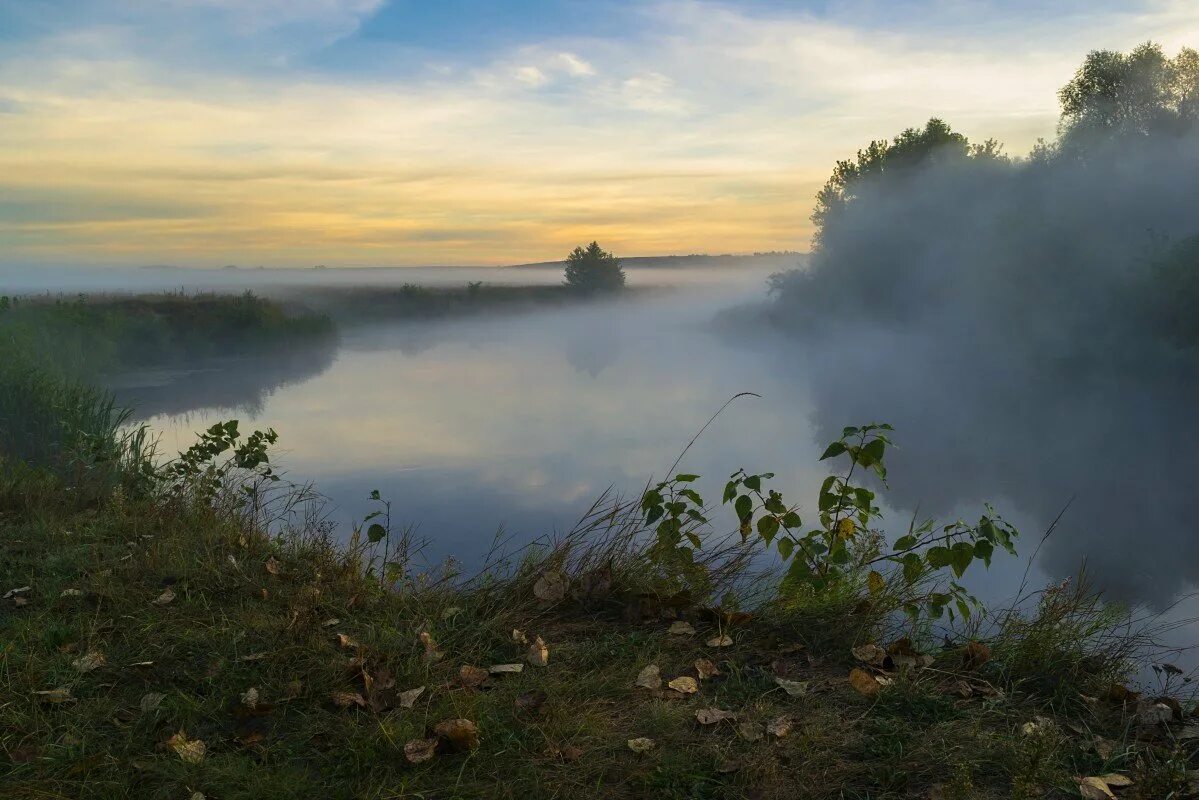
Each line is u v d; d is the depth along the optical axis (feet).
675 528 14.58
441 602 13.78
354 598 13.80
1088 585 14.14
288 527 19.81
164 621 12.76
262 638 12.17
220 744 9.43
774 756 9.05
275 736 9.65
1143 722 9.99
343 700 10.25
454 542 27.94
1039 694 11.00
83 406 38.17
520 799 8.38
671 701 10.44
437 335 202.39
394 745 9.23
